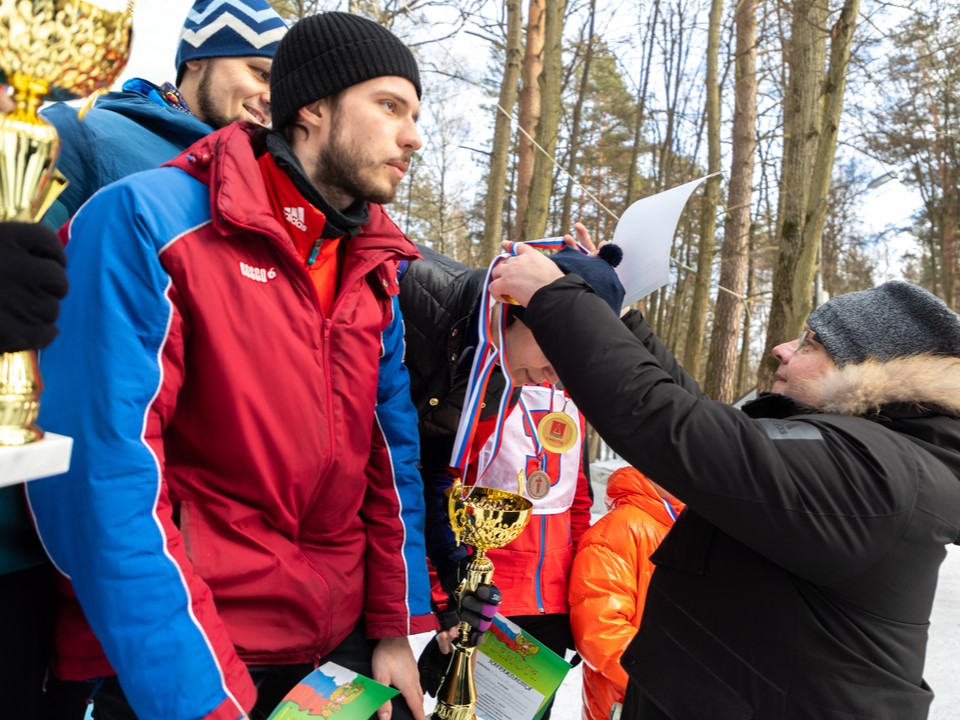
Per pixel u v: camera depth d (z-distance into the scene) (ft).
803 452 3.80
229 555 3.73
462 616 4.65
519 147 33.27
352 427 4.15
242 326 3.63
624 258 5.07
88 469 3.15
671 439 3.76
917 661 4.11
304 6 22.72
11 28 2.17
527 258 4.45
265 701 4.19
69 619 3.65
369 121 3.84
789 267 22.67
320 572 4.17
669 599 4.60
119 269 3.31
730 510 3.73
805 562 3.80
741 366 67.56
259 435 3.72
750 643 4.17
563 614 6.89
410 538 4.76
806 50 22.98
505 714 5.26
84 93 2.48
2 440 2.12
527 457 6.72
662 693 4.41
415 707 4.55
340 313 4.05
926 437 4.17
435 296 5.39
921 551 3.88
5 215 2.27
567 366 4.03
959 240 62.85
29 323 2.17
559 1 27.17
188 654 3.22
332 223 3.98
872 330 4.28
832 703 3.98
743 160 41.14
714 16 41.42
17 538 3.55
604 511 17.48
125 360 3.25
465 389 5.50
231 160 3.67
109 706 3.77
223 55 5.77
